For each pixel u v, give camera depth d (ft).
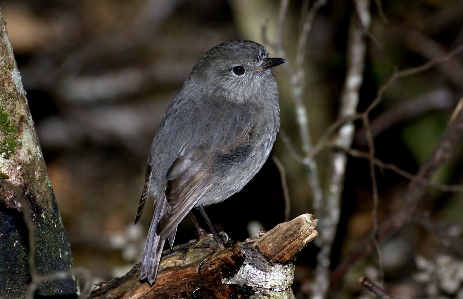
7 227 23.89
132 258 43.11
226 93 32.19
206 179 29.78
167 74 59.21
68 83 57.16
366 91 49.62
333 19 50.55
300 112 38.24
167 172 29.48
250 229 38.11
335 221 38.68
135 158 56.08
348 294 41.83
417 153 47.85
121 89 58.29
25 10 62.39
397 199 49.55
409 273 43.50
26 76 56.65
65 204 51.83
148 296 26.63
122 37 60.49
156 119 57.26
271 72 34.22
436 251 41.70
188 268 26.61
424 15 51.06
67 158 55.93
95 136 56.44
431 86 49.32
